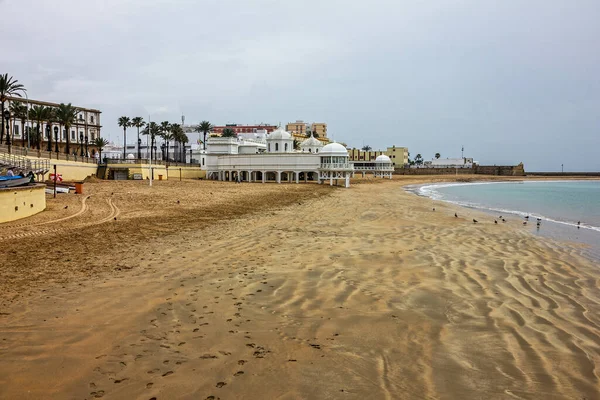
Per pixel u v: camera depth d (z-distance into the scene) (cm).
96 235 2050
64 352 777
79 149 10031
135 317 963
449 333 908
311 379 692
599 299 1196
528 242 2217
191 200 4019
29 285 1209
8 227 2186
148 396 630
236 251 1742
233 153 9456
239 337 858
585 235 2553
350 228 2539
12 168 3988
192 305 1054
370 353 799
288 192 5609
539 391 672
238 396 635
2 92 6200
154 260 1551
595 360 788
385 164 14538
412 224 2819
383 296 1162
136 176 7725
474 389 674
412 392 659
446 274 1434
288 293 1170
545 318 1016
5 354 767
